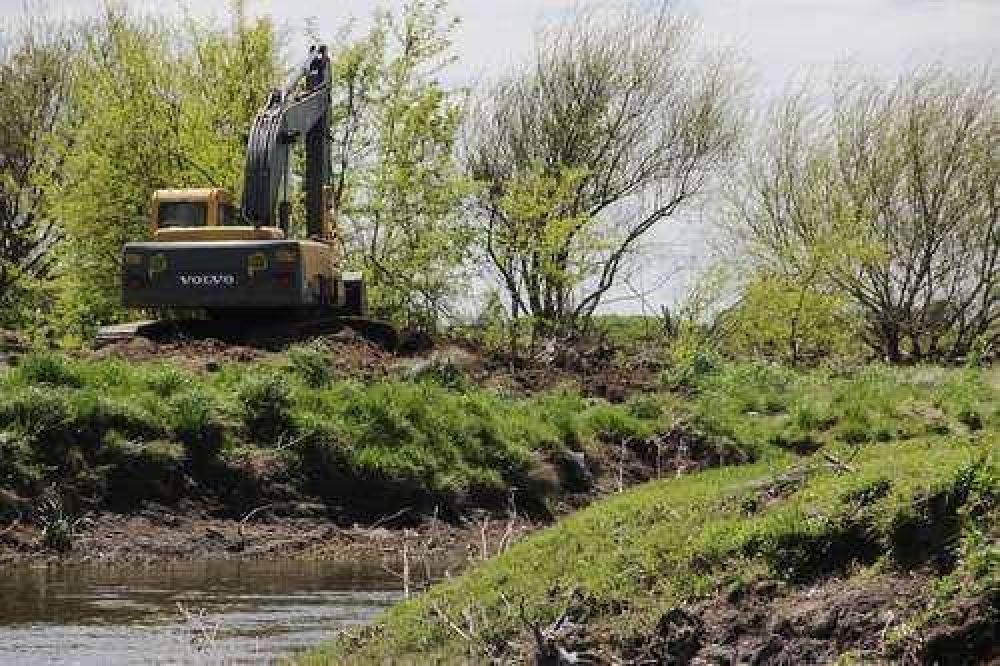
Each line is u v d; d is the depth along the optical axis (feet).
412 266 298.76
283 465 168.25
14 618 116.67
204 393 171.12
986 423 226.38
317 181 234.79
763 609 81.15
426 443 180.24
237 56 312.50
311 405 178.19
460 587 95.81
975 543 76.59
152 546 151.12
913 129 392.88
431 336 249.96
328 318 223.92
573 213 368.07
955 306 394.52
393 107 304.09
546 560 94.32
